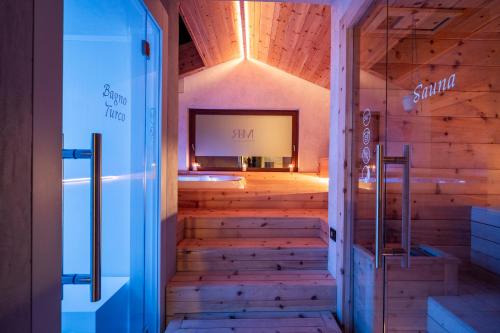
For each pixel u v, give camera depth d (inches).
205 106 211.8
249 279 77.9
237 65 211.9
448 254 67.8
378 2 63.1
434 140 73.7
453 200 72.0
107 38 66.5
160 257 67.7
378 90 74.7
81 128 66.9
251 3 128.6
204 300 73.0
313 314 73.6
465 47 73.7
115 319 62.7
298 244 88.6
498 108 73.8
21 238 24.2
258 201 114.7
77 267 63.2
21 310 24.2
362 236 71.4
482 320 54.7
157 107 66.7
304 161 213.8
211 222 96.3
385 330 61.7
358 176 73.5
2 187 22.3
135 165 67.6
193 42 170.6
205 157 214.5
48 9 27.5
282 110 213.8
